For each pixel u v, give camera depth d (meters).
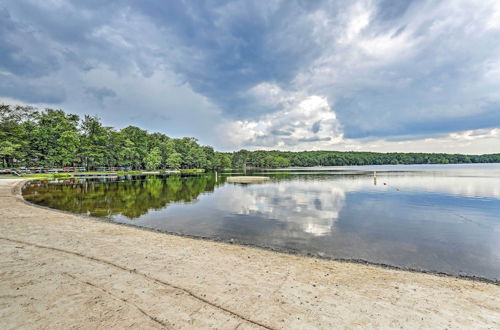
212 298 4.73
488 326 4.14
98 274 5.69
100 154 69.56
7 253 6.97
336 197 22.69
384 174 63.06
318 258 7.81
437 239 10.23
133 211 15.88
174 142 109.00
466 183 36.53
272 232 11.13
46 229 9.91
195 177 55.94
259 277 5.86
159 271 6.01
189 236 10.30
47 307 4.20
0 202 16.31
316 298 4.90
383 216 14.58
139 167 89.88
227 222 13.02
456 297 5.22
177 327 3.76
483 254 8.48
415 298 5.09
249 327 3.83
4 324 3.69
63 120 63.72
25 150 54.41
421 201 20.36
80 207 17.02
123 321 3.86
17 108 58.09
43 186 31.58
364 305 4.70
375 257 8.13
